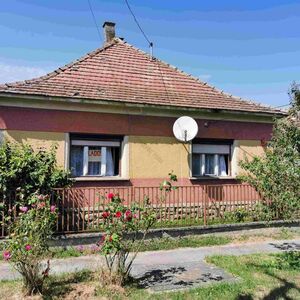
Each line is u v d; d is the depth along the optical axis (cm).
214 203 1152
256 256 833
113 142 1158
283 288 625
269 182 758
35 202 644
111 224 632
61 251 841
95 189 980
